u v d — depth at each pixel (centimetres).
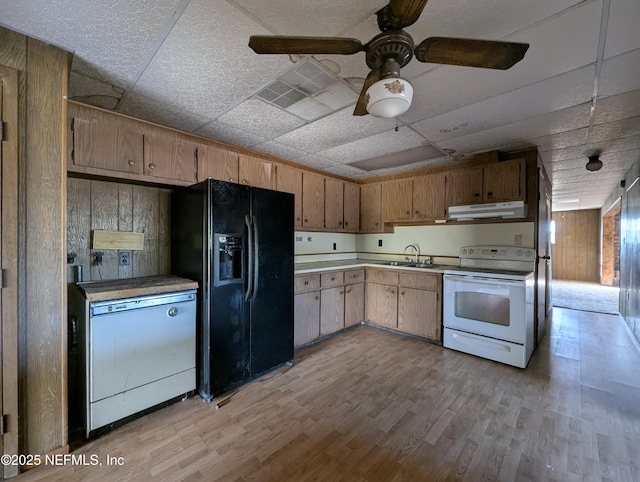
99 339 175
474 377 251
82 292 184
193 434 179
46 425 155
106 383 178
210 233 216
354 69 169
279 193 265
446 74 171
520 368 267
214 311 218
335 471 151
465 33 141
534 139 275
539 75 172
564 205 746
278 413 200
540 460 158
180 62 163
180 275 245
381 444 171
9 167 142
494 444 170
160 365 201
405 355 297
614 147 293
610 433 179
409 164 365
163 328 202
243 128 255
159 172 232
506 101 204
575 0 119
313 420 193
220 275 222
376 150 312
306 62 163
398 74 122
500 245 335
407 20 112
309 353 302
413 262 409
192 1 120
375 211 426
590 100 200
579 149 301
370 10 127
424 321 336
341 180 413
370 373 259
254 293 240
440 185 357
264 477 147
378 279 381
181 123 245
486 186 317
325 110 221
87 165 196
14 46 143
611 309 496
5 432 143
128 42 146
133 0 119
